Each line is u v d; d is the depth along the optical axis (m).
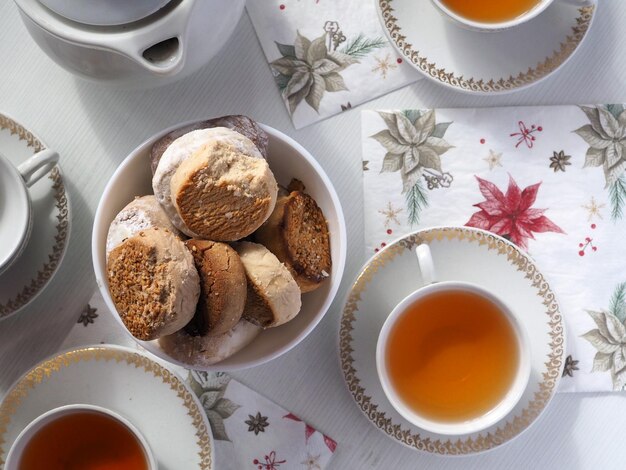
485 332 0.70
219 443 0.72
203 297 0.60
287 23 0.72
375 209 0.73
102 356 0.69
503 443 0.71
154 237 0.60
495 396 0.70
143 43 0.59
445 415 0.70
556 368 0.71
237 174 0.60
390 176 0.73
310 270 0.64
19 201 0.66
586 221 0.74
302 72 0.73
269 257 0.61
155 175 0.62
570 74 0.74
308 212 0.65
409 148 0.73
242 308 0.61
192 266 0.60
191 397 0.69
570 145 0.74
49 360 0.69
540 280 0.70
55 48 0.62
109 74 0.64
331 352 0.73
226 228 0.61
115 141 0.72
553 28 0.71
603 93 0.74
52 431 0.68
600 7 0.73
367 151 0.73
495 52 0.71
